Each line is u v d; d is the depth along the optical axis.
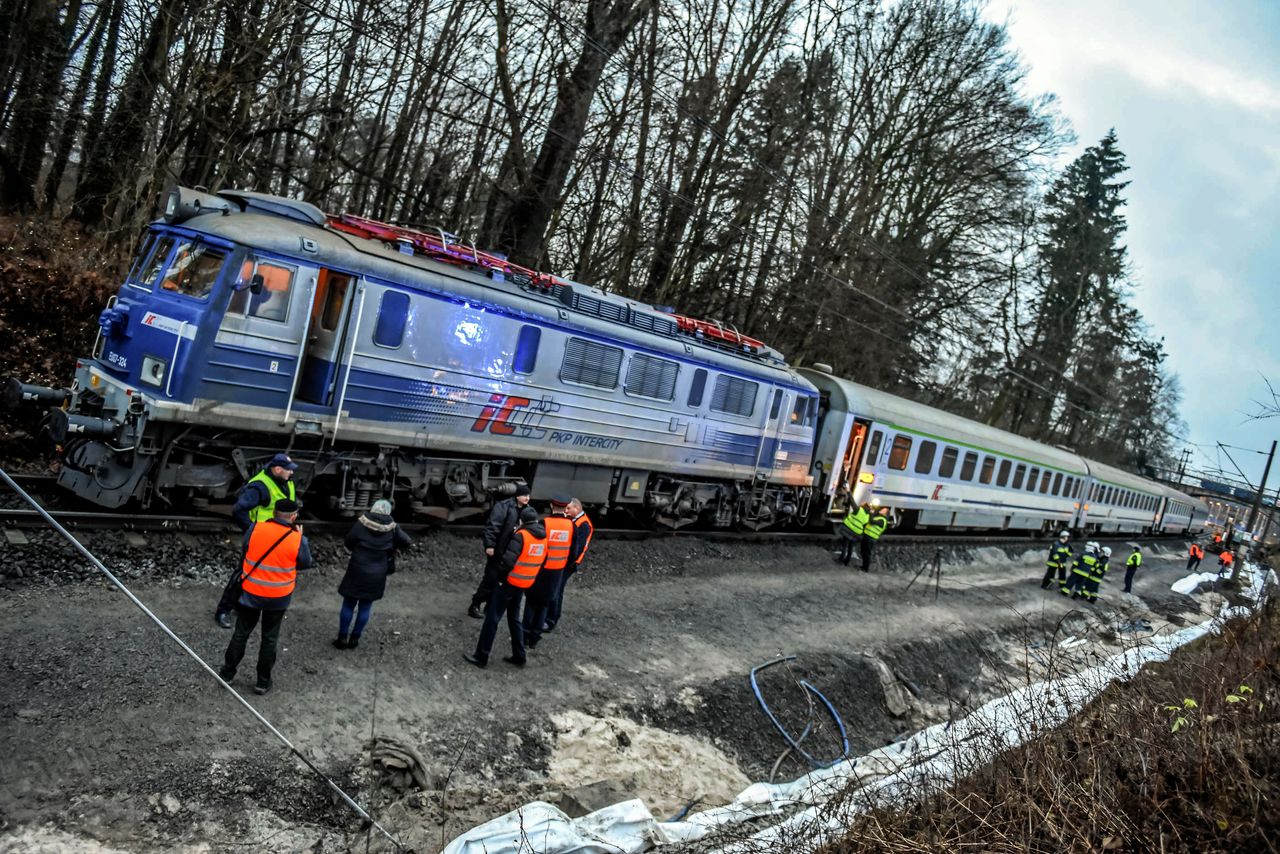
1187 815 5.91
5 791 4.99
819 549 18.09
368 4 16.98
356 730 6.71
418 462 11.23
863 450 19.20
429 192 20.77
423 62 14.74
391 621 8.77
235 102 15.66
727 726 9.20
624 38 18.08
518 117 18.14
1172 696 7.82
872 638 12.99
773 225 26.30
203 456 9.46
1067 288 40.62
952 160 30.41
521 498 9.34
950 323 32.22
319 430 9.89
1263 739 6.41
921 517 22.38
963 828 6.26
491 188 20.75
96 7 16.67
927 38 28.89
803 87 25.23
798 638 12.03
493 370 11.46
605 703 8.56
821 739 9.87
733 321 27.52
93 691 6.12
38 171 17.22
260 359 9.24
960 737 8.27
